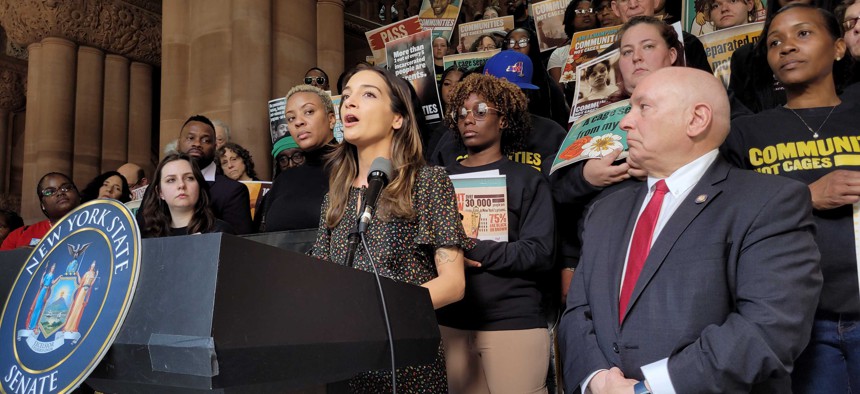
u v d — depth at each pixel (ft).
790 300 5.70
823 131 8.18
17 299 4.41
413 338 5.03
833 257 7.58
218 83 21.88
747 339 5.57
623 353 6.30
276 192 11.97
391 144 7.00
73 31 30.73
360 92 6.93
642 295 6.33
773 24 8.79
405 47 15.15
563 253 11.02
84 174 30.96
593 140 9.70
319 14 28.43
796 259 5.85
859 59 9.18
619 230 7.09
